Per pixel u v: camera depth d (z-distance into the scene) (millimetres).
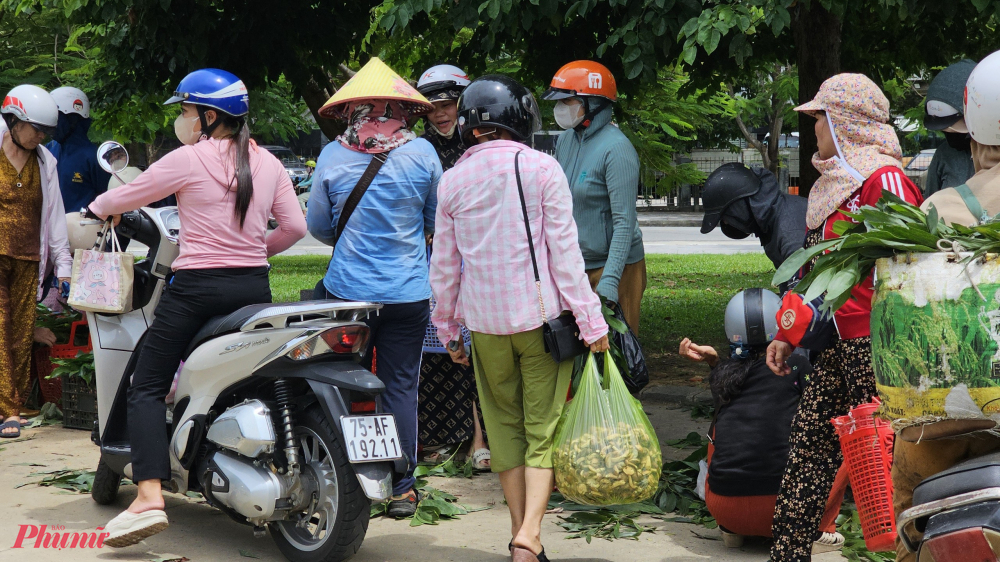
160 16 6926
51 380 6527
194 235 3785
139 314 4293
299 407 3719
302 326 3604
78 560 3738
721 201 4137
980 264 2055
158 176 3705
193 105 3814
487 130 3627
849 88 3260
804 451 3393
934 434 2168
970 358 2029
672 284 15016
